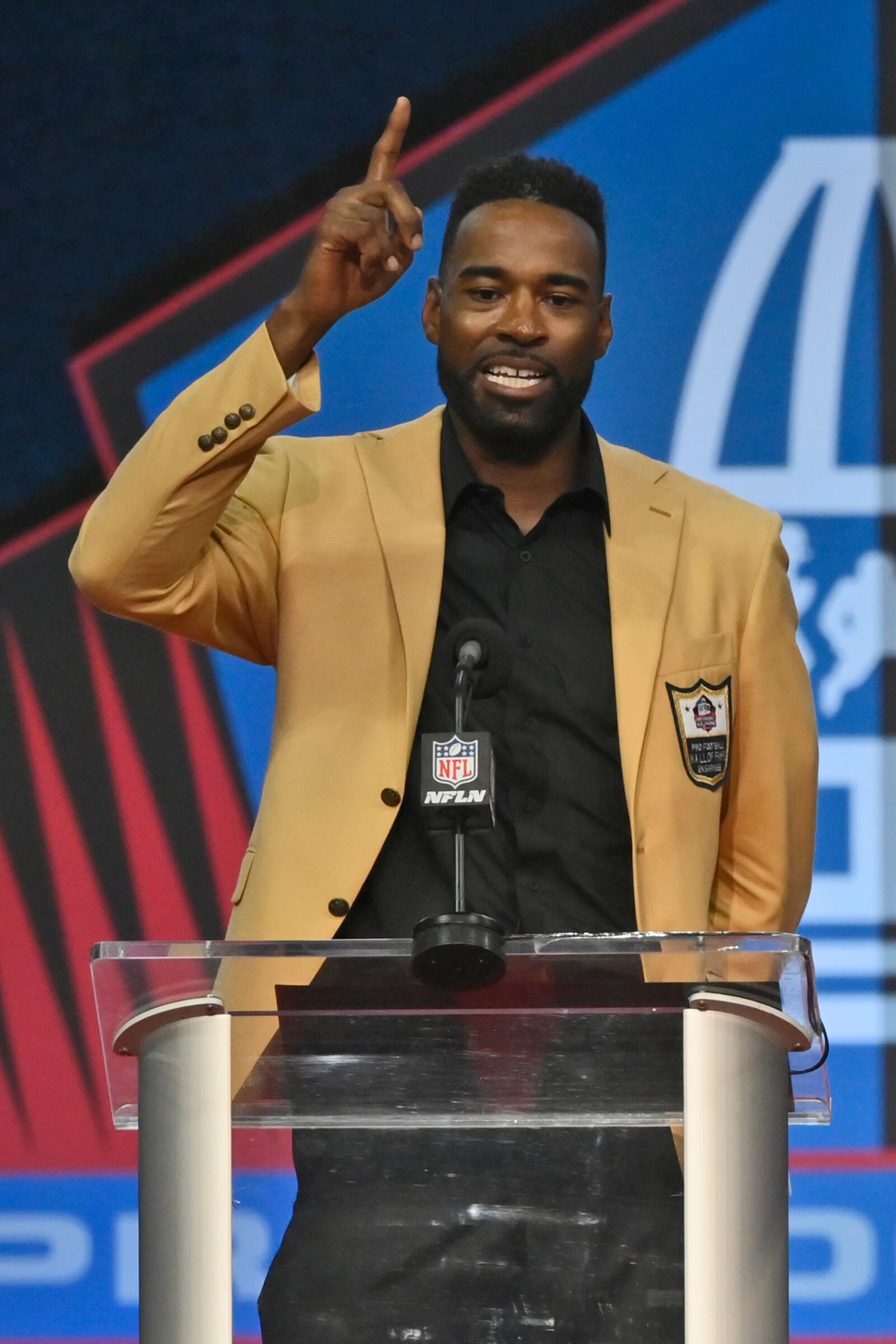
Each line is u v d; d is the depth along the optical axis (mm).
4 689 13531
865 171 13797
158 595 7980
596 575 8578
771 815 8641
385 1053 5793
